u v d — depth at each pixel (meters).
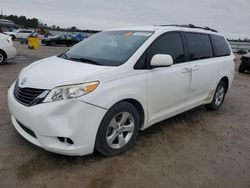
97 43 4.21
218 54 5.44
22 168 3.03
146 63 3.62
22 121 3.07
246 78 11.77
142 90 3.51
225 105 6.49
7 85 6.74
